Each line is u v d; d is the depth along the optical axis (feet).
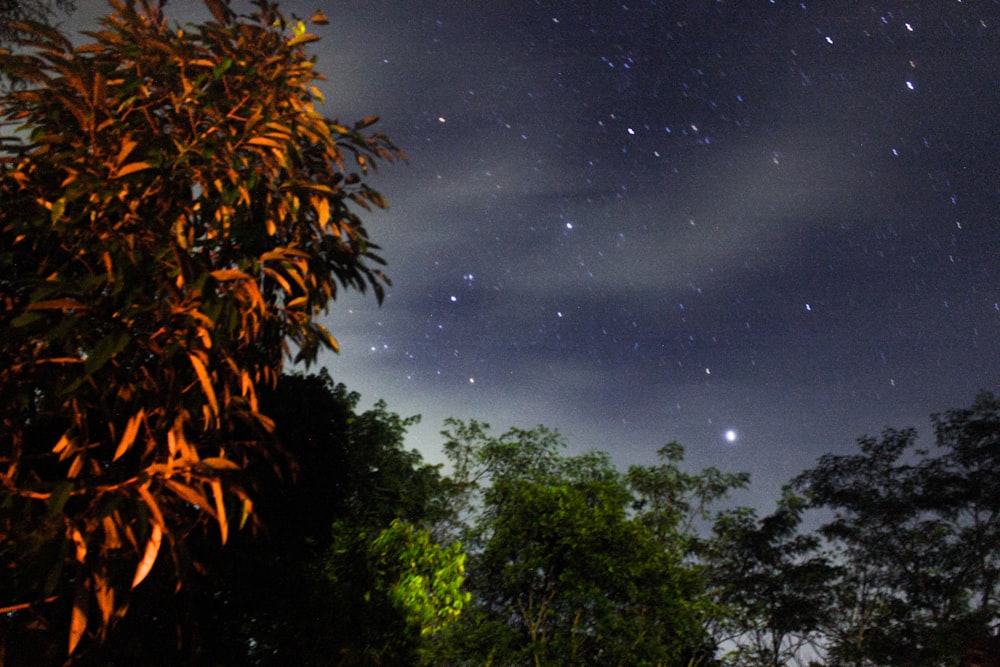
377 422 45.80
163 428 10.75
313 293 12.51
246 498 10.43
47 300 9.88
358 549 24.44
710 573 53.47
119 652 13.37
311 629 21.22
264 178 11.36
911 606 55.47
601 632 32.09
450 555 25.29
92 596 11.92
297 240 11.87
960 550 55.72
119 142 10.46
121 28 11.14
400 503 43.19
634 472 49.52
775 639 53.21
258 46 11.66
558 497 34.17
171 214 10.61
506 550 33.42
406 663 23.75
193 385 11.16
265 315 11.12
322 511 24.18
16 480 11.07
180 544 10.37
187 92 10.76
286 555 22.76
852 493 59.52
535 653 30.86
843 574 56.70
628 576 32.09
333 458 24.95
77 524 9.73
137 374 11.00
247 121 10.80
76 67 10.25
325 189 11.44
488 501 36.32
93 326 10.20
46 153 10.82
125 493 9.72
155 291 10.47
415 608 23.70
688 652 39.93
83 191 9.95
